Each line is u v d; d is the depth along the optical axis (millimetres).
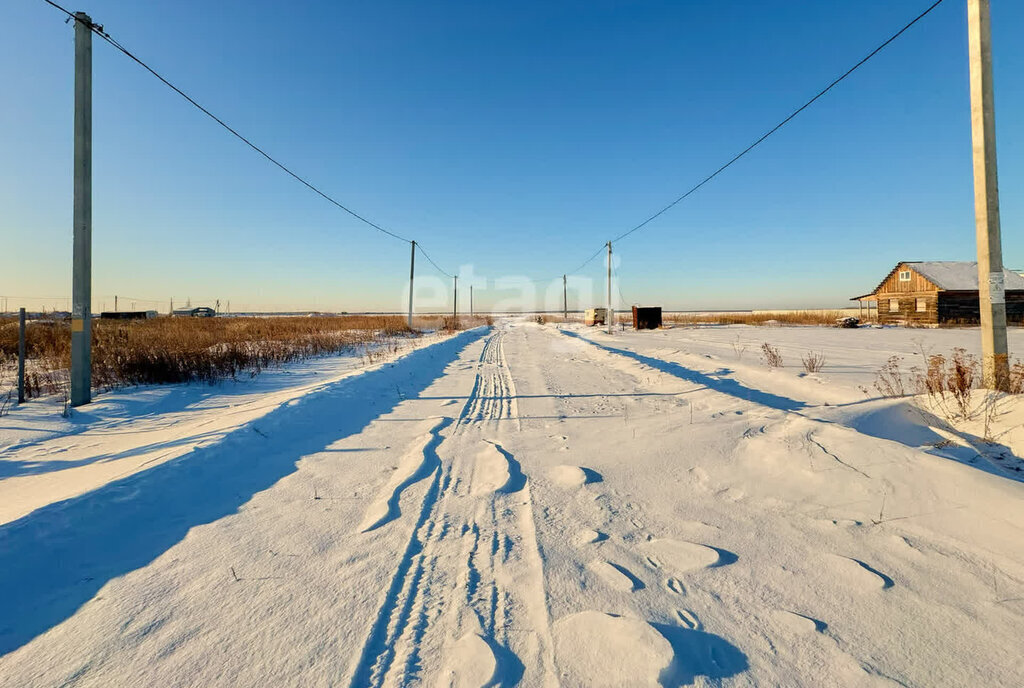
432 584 2855
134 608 2623
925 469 3881
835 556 3037
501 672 2076
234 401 9094
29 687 2059
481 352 21422
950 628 2336
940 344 20406
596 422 6902
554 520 3699
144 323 31062
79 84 8812
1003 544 3002
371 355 17578
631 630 2293
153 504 3945
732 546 3215
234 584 2873
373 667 2158
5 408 7879
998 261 6301
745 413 6543
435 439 6176
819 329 35469
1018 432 4723
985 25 6441
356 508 4016
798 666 2104
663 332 35312
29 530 3217
